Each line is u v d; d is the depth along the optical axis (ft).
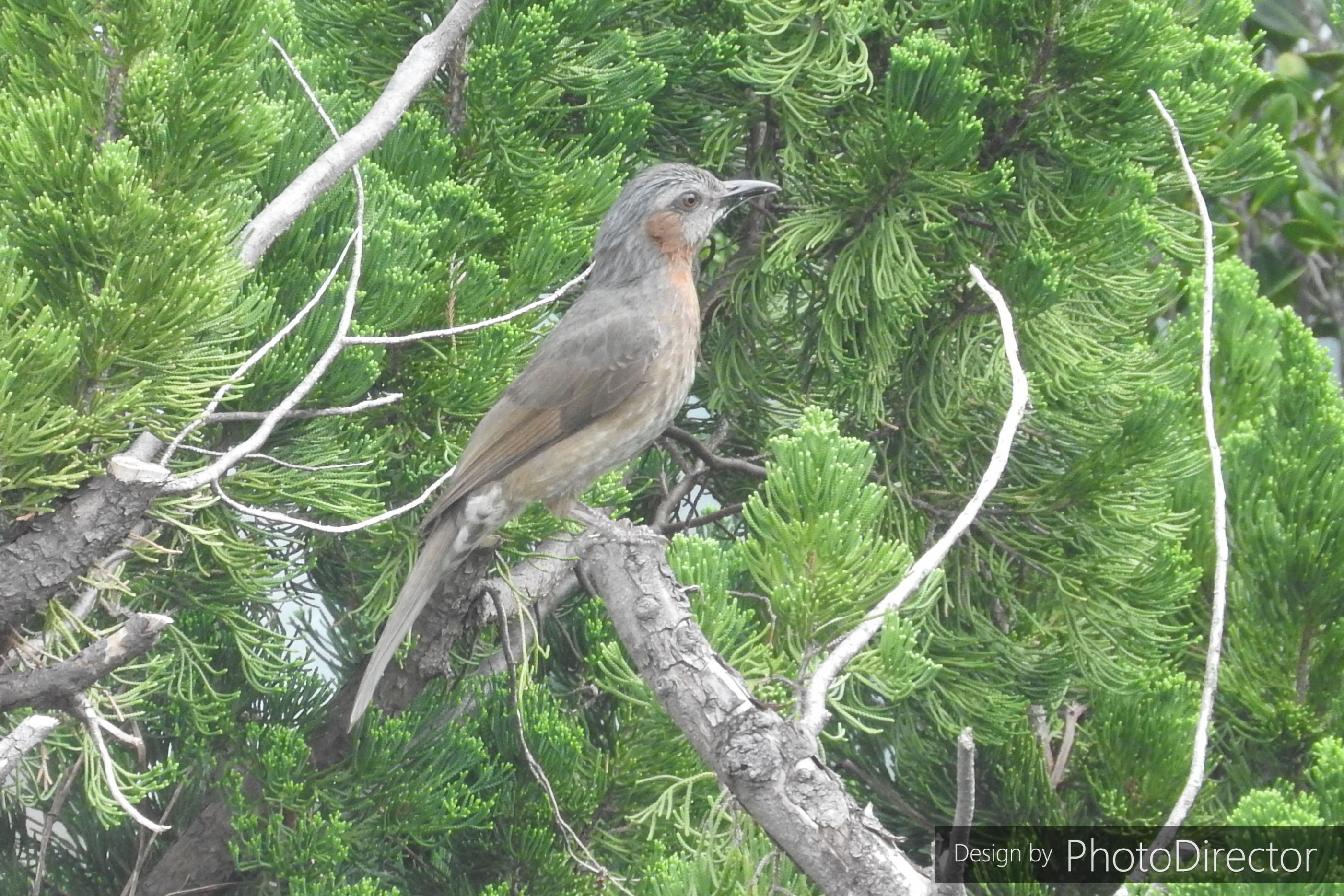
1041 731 42.19
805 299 45.11
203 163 25.21
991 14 38.63
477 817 34.76
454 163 38.06
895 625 24.88
